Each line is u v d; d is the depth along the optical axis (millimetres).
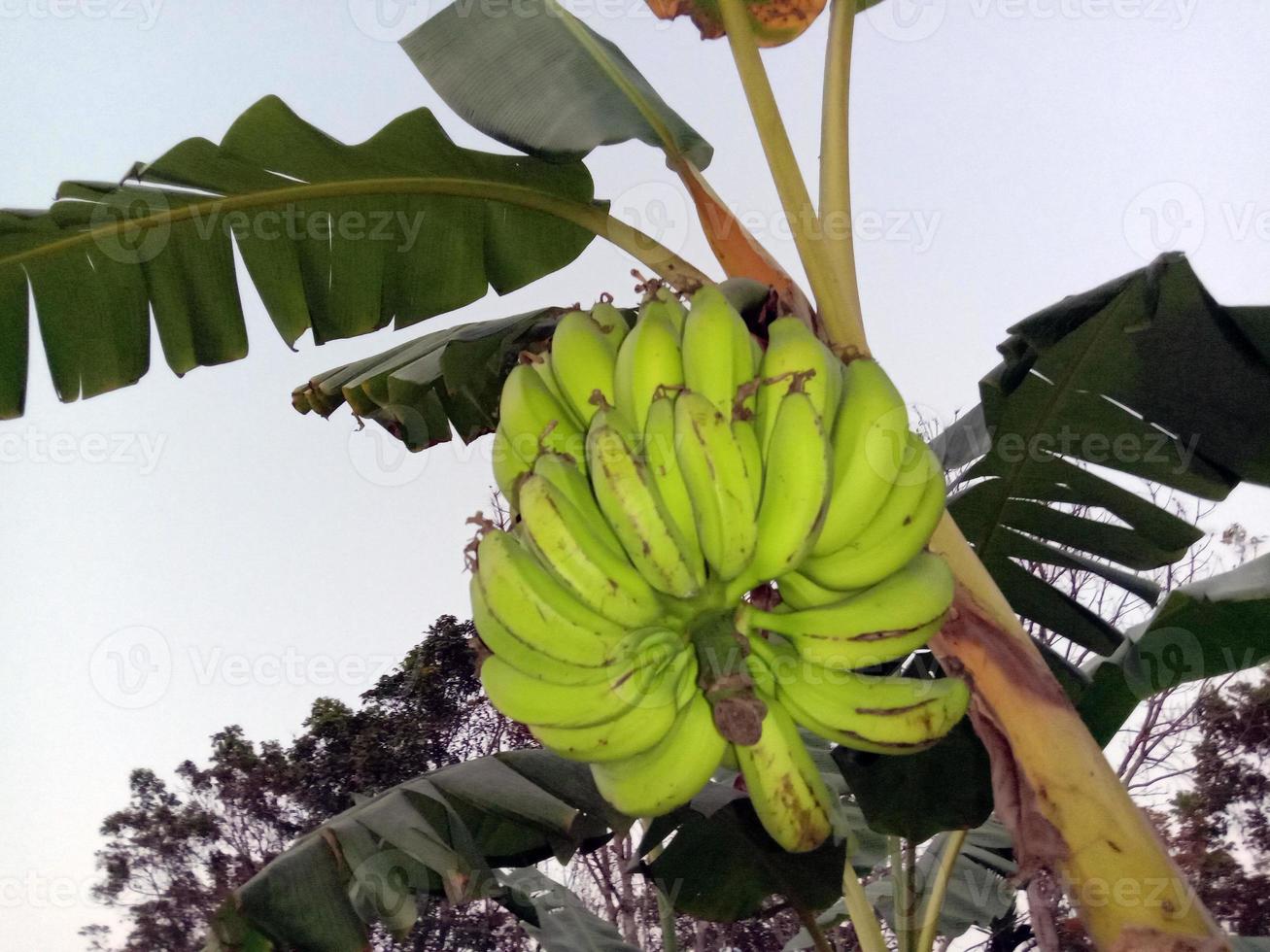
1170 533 1080
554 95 1112
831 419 766
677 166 1030
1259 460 1009
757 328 870
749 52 1007
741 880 1179
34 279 1145
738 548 698
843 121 1013
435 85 1171
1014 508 1104
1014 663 796
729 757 812
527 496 711
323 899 920
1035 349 960
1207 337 933
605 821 1070
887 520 755
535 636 712
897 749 754
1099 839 743
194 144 1071
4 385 1157
